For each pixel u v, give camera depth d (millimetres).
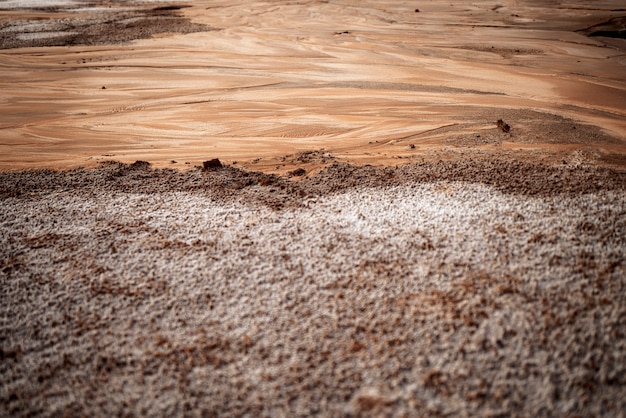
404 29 24969
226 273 7066
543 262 6906
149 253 7562
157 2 33125
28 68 18891
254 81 17500
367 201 8828
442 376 5344
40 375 5645
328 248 7500
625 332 5770
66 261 7445
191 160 11516
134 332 6160
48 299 6723
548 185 9031
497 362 5484
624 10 27719
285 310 6367
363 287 6668
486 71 18359
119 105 15445
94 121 14219
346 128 13344
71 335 6152
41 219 8594
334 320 6148
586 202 8367
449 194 8875
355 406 5094
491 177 9477
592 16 26656
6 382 5613
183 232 8094
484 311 6113
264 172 10641
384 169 10297
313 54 20812
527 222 7820
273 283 6844
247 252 7488
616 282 6496
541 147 11203
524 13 28094
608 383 5234
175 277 7031
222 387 5387
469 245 7352
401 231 7809
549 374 5312
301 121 13906
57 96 16188
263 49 21531
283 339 5930
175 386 5445
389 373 5418
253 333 6039
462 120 13438
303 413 5055
